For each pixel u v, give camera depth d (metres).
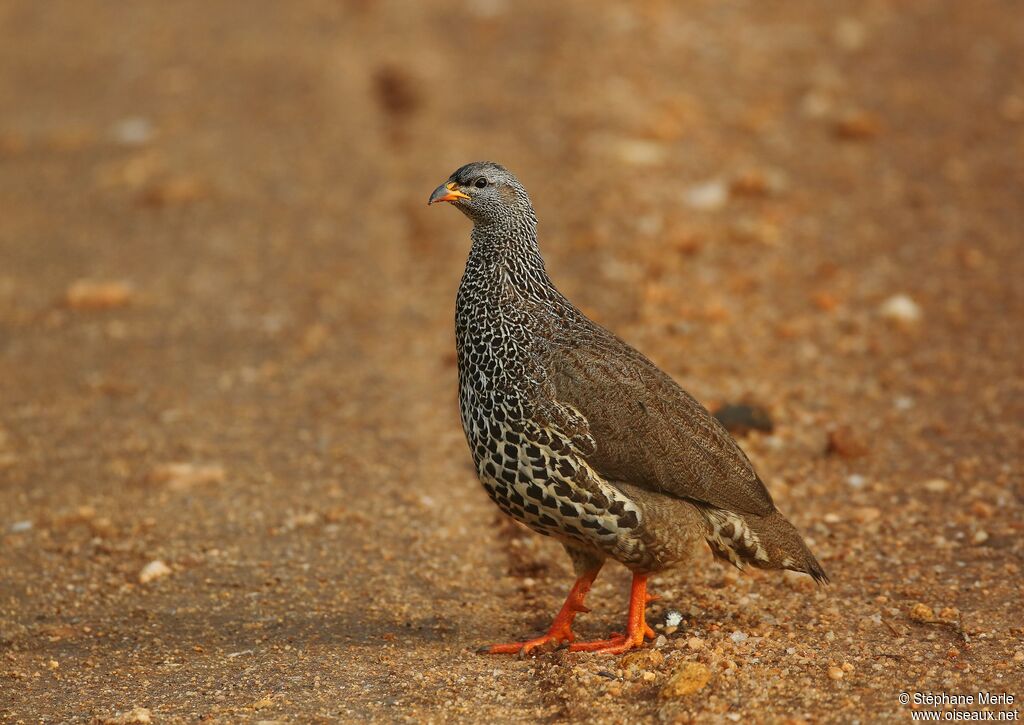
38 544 10.80
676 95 22.31
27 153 22.59
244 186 20.53
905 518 10.63
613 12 26.73
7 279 17.58
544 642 8.79
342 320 15.95
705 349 14.04
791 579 9.62
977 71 22.95
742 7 27.08
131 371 14.73
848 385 13.38
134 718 7.76
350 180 20.55
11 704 8.16
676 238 16.66
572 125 21.17
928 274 15.97
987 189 18.38
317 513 11.21
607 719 7.58
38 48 28.80
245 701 8.06
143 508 11.43
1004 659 8.15
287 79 25.36
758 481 8.69
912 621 8.83
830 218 17.72
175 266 17.83
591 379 8.44
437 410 13.43
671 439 8.44
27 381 14.52
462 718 7.75
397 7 29.38
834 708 7.51
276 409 13.60
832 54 24.30
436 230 18.53
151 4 31.62
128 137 22.92
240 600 9.79
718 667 8.02
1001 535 10.20
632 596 8.70
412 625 9.29
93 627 9.44
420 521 11.02
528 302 8.82
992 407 12.70
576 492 8.38
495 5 28.53
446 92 23.77
